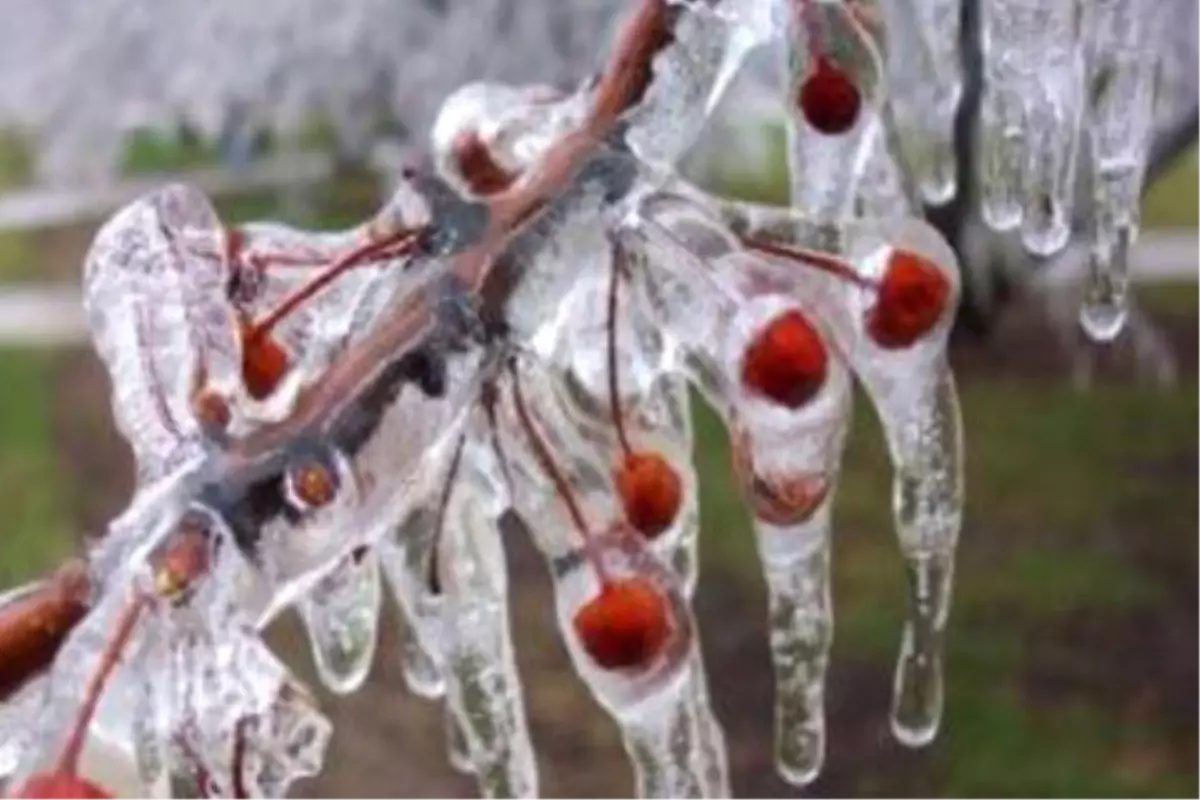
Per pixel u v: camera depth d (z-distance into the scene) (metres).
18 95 3.11
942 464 0.61
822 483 0.59
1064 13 0.64
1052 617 2.50
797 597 0.61
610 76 0.59
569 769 2.27
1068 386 2.95
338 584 0.62
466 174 0.59
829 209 0.62
